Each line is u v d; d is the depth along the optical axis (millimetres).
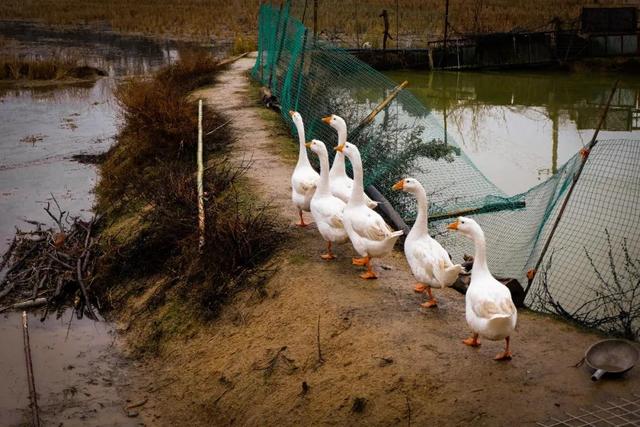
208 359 8477
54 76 28469
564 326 7504
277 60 18828
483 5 43750
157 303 10031
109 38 40000
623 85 25891
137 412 8055
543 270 9797
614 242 10594
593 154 14734
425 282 7555
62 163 17312
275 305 8570
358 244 8297
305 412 6840
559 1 44719
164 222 11234
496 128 19922
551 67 29031
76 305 10602
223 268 9633
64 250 12008
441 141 13305
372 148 12742
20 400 8312
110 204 14133
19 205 14500
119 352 9414
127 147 16188
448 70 28812
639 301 9000
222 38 39688
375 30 35219
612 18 28297
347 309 7934
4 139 19453
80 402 8281
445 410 6172
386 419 6309
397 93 14008
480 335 6895
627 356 6457
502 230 10617
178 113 15500
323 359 7367
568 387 6273
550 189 10875
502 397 6207
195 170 13578
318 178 9945
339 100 15555
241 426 7238
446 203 11281
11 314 10359
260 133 15656
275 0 45562
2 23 46094
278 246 9719
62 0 58438
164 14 48531
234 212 10914
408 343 7164
